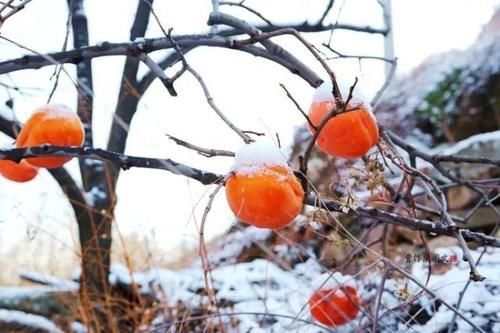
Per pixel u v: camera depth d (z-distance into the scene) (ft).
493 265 4.71
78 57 2.81
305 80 3.00
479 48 8.96
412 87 9.16
